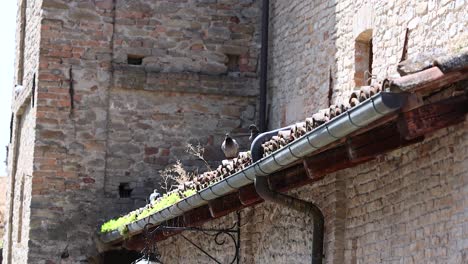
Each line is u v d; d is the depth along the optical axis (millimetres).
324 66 16172
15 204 22703
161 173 19719
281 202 11508
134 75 19734
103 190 19641
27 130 21375
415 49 12773
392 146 9500
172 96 19906
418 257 9836
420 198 9867
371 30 14352
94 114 19688
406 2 13109
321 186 11891
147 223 15156
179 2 20000
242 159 12211
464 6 11477
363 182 11078
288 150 10211
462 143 9133
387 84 8492
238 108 20000
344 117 8969
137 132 19797
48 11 19656
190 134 19906
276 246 13062
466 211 9023
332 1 15938
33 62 20484
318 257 11656
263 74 19172
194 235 15945
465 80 8664
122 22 19844
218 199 13266
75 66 19672
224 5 20078
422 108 8805
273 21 19078
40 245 19391
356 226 11211
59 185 19500
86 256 19438
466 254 8977
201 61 19984
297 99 17469
